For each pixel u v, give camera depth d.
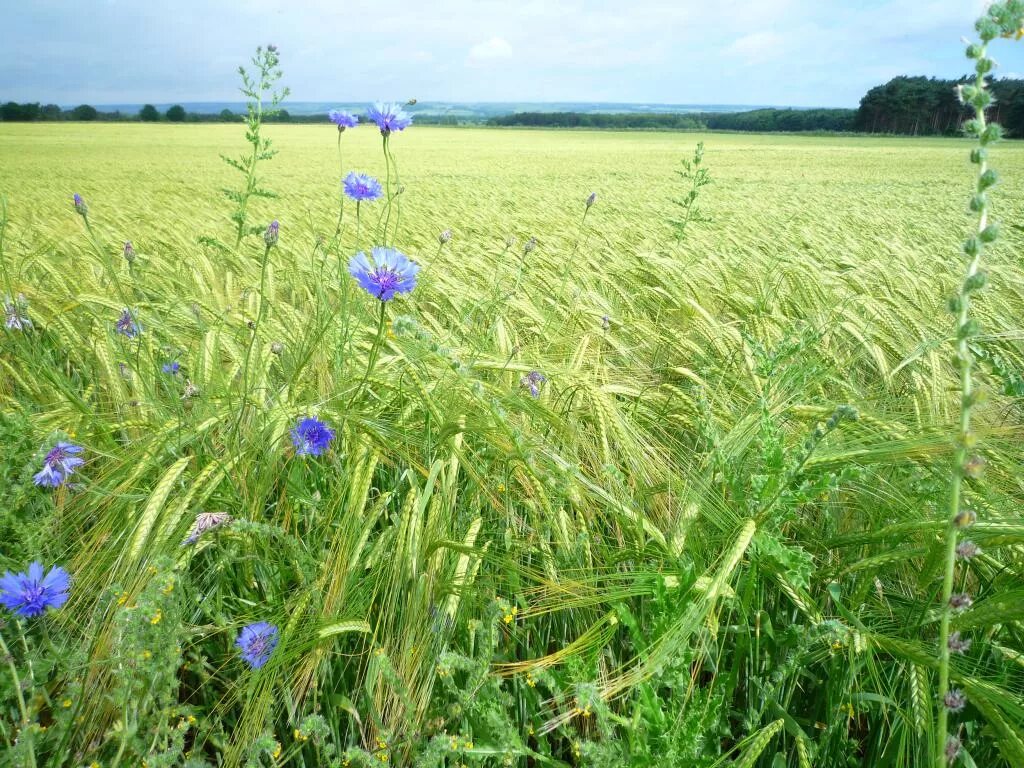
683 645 1.26
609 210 15.53
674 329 3.96
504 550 1.89
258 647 1.43
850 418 1.41
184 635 1.46
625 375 3.27
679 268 5.41
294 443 1.90
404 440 2.02
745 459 2.03
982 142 0.95
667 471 2.04
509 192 20.97
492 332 3.22
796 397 2.36
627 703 1.54
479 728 1.42
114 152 41.09
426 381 2.42
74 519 1.86
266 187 21.50
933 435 1.81
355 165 33.94
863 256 8.14
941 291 5.47
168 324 3.22
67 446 1.75
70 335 2.96
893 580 1.96
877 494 1.96
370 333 3.06
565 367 2.59
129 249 3.25
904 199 22.55
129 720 1.30
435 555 1.66
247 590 1.80
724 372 2.87
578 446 2.27
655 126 118.00
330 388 2.48
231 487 1.87
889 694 1.59
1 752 1.32
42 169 29.19
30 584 1.32
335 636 1.55
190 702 1.68
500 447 1.90
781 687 1.65
